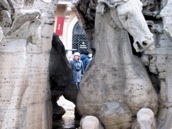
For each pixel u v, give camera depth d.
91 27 5.39
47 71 4.18
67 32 13.67
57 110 5.79
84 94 4.24
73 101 5.65
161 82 4.36
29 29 3.68
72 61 7.53
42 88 4.10
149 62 4.36
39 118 4.05
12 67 3.76
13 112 3.74
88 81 4.25
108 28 4.17
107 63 4.23
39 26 3.75
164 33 4.25
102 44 4.25
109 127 4.15
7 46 3.74
